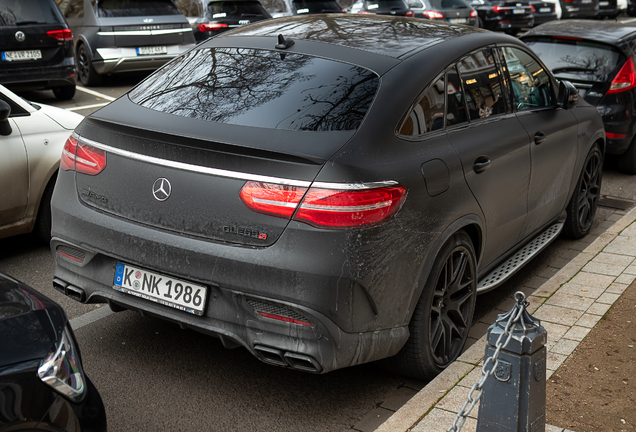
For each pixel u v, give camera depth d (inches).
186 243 114.7
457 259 137.9
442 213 126.0
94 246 125.9
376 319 115.4
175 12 477.7
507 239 166.1
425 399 123.4
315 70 129.0
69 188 131.6
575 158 199.2
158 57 469.4
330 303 108.0
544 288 173.6
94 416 91.7
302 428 122.4
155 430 119.7
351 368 144.4
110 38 457.1
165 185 116.8
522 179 162.7
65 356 89.9
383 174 112.8
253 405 129.0
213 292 114.9
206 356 146.3
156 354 145.9
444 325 138.0
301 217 107.1
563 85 186.7
